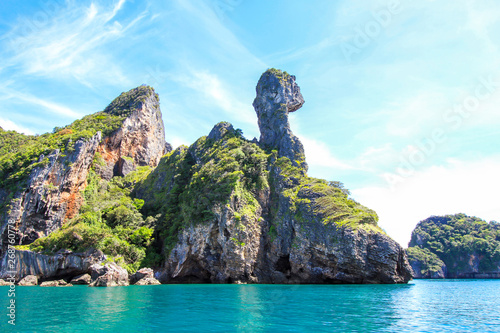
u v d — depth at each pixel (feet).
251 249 246.06
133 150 434.71
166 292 149.28
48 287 183.32
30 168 271.49
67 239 221.25
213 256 244.01
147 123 462.60
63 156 287.07
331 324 75.56
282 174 291.58
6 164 282.56
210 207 250.98
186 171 345.92
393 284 214.48
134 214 278.67
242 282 236.02
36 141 350.84
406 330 71.31
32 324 74.69
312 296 134.51
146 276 217.15
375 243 222.28
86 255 217.36
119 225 259.60
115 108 462.19
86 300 117.39
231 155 308.40
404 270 228.84
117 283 200.13
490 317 89.25
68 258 215.72
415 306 108.68
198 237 242.78
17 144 370.12
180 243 246.27
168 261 242.99
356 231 221.46
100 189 340.80
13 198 253.24
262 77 403.54
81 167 303.07
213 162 311.06
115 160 402.11
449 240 560.61
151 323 75.46
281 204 270.26
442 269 525.34
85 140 310.24
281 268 254.47
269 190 285.64
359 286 196.24
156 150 479.82
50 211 264.52
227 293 146.00
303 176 291.58
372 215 246.27
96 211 267.59
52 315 85.71
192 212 254.27
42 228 258.16
